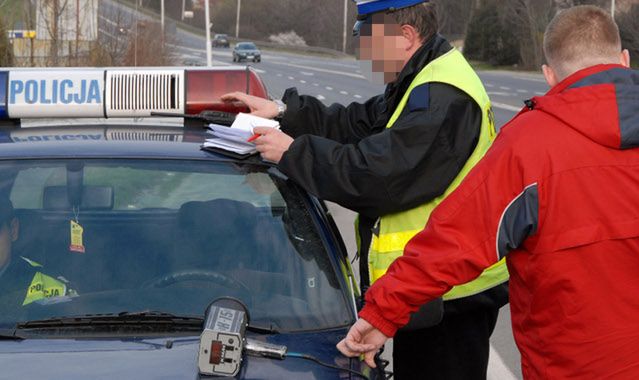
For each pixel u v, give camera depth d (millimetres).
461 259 2904
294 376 2961
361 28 3938
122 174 3598
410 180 3564
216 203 3557
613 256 2803
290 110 4352
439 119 3576
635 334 2811
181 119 4305
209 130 4059
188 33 90125
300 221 3580
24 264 3395
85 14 17938
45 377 2850
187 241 3461
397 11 3855
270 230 3518
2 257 3432
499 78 53375
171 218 3541
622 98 2820
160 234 3486
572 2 60875
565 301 2842
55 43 17312
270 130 3590
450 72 3670
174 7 100125
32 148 3699
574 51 2945
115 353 2996
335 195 3562
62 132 3977
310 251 3482
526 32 65500
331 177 3535
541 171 2826
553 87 2984
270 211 3578
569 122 2828
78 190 3566
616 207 2803
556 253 2828
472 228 2908
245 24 100312
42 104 4086
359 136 4426
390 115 3982
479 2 70875
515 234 2873
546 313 2889
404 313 3020
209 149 3758
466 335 3926
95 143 3775
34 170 3584
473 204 2900
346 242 9273
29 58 17484
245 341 2984
